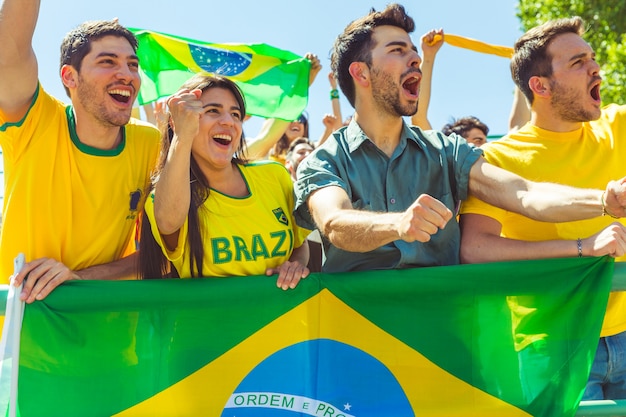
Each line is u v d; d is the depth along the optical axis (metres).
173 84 5.41
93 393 3.08
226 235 3.24
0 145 3.40
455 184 3.40
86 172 3.38
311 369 3.12
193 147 3.28
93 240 3.36
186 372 3.12
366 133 3.44
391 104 3.39
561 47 3.56
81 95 3.39
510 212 3.44
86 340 3.11
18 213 3.34
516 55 3.71
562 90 3.52
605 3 12.26
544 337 3.08
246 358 3.13
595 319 3.04
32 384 3.06
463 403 3.07
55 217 3.33
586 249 3.09
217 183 3.31
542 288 3.11
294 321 3.16
